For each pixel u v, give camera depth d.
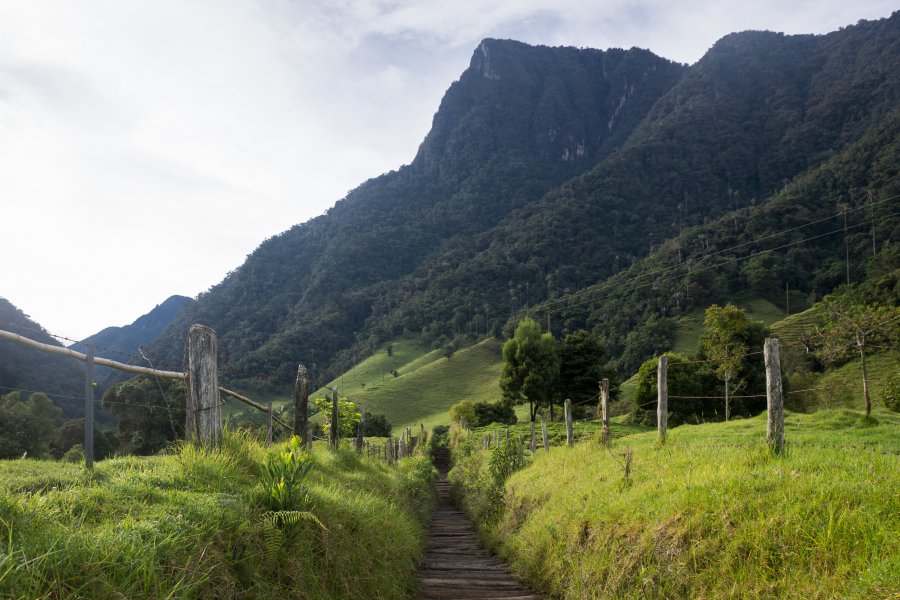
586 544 7.47
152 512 4.14
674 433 17.78
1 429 25.42
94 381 5.68
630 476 8.92
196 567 3.64
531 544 9.26
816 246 125.38
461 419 55.75
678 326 104.25
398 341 155.62
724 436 15.66
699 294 113.56
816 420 18.08
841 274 110.12
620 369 97.62
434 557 11.02
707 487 6.56
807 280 115.38
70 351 5.39
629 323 113.44
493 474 16.86
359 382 122.06
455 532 14.88
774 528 5.20
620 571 6.23
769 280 113.88
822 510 5.15
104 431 32.66
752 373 42.62
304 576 4.90
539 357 55.88
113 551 3.30
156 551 3.54
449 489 29.25
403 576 7.41
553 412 63.03
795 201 138.12
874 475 5.74
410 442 48.78
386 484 12.42
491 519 14.04
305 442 11.13
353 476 10.46
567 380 58.59
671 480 7.65
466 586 8.34
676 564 5.55
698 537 5.66
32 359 46.06
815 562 4.63
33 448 25.94
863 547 4.51
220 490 5.37
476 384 106.06
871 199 125.06
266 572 4.50
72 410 44.22
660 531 6.13
